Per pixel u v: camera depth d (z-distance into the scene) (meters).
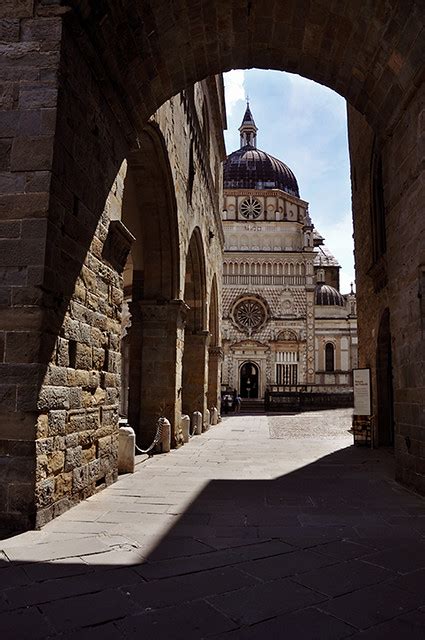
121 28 8.41
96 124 8.46
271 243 63.47
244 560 5.41
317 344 67.00
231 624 3.95
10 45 7.13
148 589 4.61
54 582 4.75
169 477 10.48
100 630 3.84
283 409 44.88
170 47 9.95
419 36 8.40
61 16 7.10
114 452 9.57
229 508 7.79
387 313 15.06
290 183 71.44
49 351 6.80
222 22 10.08
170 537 6.20
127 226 16.02
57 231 7.06
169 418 15.64
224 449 16.05
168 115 14.38
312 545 5.96
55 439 6.97
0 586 4.65
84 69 7.87
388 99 10.12
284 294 61.69
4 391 6.50
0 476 6.40
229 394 45.09
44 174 6.82
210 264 27.14
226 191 66.06
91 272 8.32
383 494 9.00
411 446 9.36
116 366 9.58
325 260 80.00
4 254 6.72
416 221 9.14
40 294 6.61
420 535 6.42
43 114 6.95
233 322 61.19
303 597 4.46
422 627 3.93
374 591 4.61
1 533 6.20
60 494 7.16
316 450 15.95
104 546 5.80
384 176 11.07
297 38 10.56
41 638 3.71
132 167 14.47
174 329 15.82
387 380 16.19
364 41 9.63
